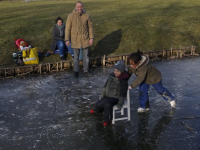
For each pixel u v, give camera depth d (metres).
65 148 3.75
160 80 4.70
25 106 5.32
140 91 4.82
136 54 4.23
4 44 8.84
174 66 8.23
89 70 8.05
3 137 4.08
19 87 6.52
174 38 10.42
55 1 21.77
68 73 7.74
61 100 5.62
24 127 4.41
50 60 8.29
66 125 4.46
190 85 6.36
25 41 9.13
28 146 3.82
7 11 15.13
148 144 3.83
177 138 3.98
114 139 3.97
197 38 10.55
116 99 4.34
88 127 4.37
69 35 7.19
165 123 4.46
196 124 4.40
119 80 4.27
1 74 7.42
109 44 9.63
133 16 12.77
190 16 12.87
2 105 5.39
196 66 8.16
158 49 9.61
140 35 10.41
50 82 6.89
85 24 7.14
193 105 5.17
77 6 6.96
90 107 5.22
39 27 10.68
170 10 14.38
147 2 17.84
